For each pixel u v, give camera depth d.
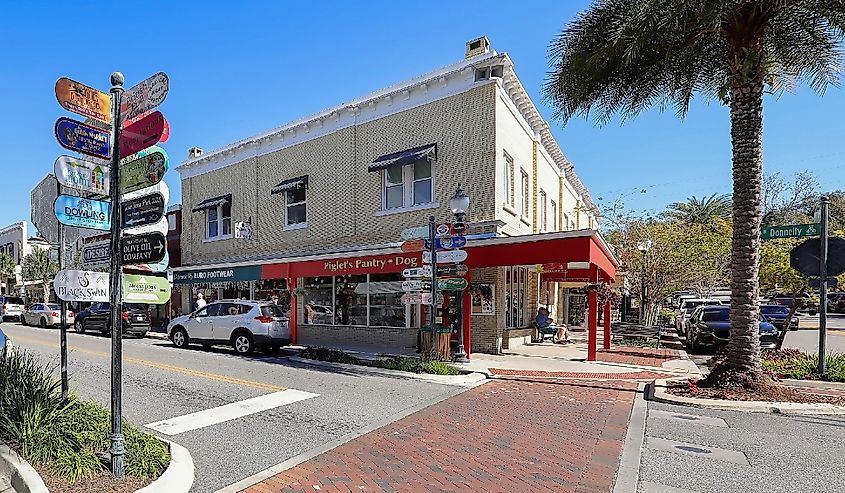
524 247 13.14
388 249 15.25
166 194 5.14
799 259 11.77
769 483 5.45
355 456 6.21
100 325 22.19
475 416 8.18
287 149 20.67
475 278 16.14
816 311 46.09
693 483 5.45
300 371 12.19
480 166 15.49
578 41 11.09
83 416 6.10
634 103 11.84
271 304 16.22
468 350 14.14
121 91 5.54
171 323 17.55
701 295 34.53
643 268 25.81
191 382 10.66
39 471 5.04
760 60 10.01
